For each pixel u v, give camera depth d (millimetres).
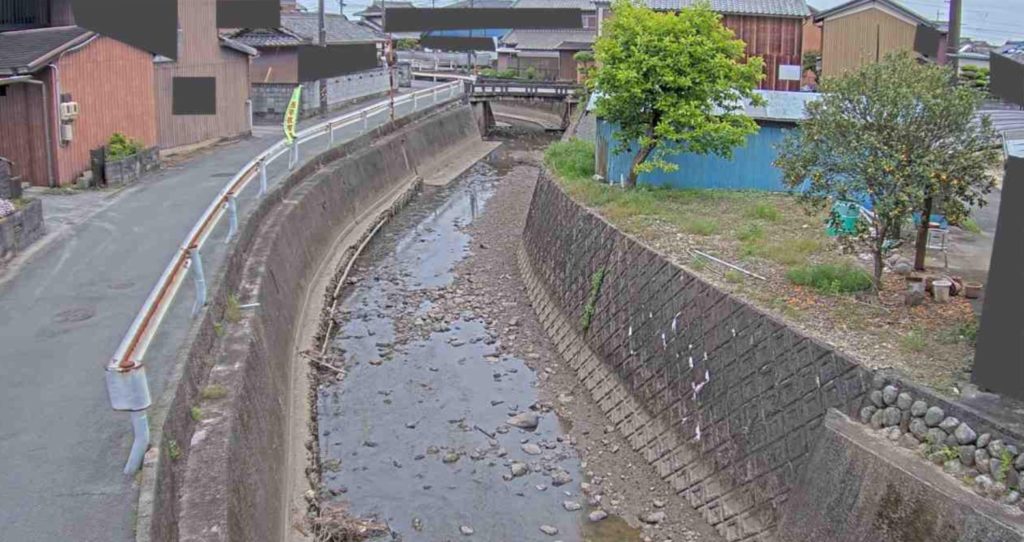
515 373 16969
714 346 12227
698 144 19891
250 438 10383
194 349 10555
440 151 39031
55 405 9492
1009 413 8664
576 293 18234
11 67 18719
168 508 7797
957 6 14789
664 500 12273
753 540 10539
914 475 8297
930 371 9836
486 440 14281
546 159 26219
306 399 15008
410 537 11586
